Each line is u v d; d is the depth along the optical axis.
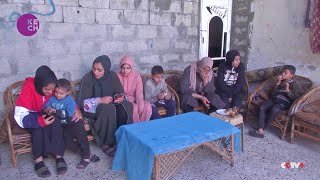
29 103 2.76
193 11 4.54
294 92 3.72
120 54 3.96
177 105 3.73
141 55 4.16
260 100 3.97
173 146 2.35
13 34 3.21
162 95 3.61
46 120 2.67
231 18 5.08
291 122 3.54
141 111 3.38
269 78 4.32
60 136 2.80
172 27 4.37
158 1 4.13
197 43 4.73
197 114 3.12
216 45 5.01
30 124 2.63
